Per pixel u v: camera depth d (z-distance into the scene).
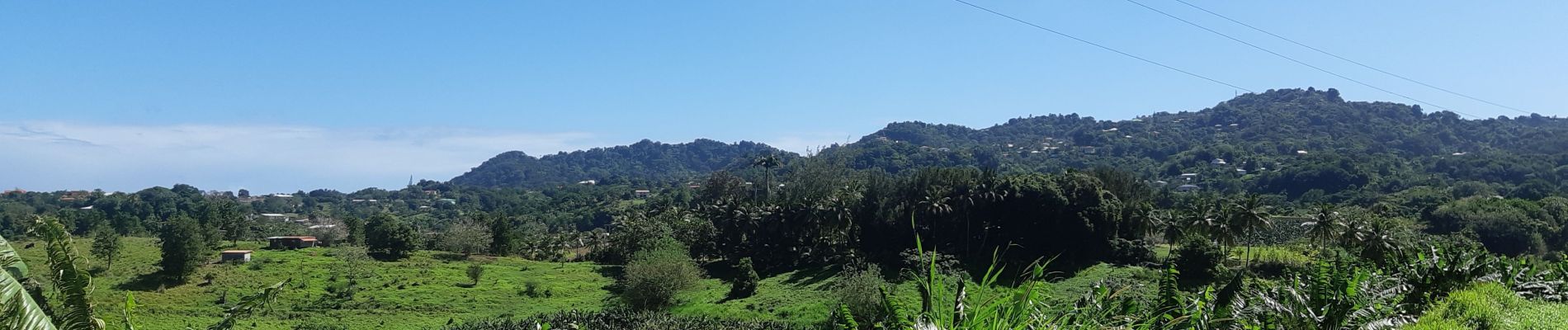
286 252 109.44
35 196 186.62
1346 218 75.19
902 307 7.70
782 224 102.25
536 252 120.25
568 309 73.81
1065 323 7.75
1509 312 12.02
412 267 102.06
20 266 8.31
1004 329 6.85
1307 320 10.26
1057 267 79.69
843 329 8.92
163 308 73.56
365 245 114.00
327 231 132.50
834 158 149.88
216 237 109.00
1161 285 10.54
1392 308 11.73
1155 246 99.50
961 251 88.44
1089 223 82.50
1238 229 78.38
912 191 96.38
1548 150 161.00
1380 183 137.50
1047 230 85.06
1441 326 10.52
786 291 77.62
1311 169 148.75
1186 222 84.88
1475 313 11.80
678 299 78.06
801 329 54.78
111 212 161.50
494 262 111.00
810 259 95.44
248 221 144.88
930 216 91.50
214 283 85.25
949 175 96.94
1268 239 94.31
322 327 66.38
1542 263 20.61
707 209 119.56
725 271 99.06
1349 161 148.25
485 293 85.69
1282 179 151.75
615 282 93.12
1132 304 9.07
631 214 131.00
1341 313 10.27
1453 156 174.38
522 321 62.03
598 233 125.50
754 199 137.50
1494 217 77.75
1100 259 83.62
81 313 9.79
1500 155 156.88
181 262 84.88
